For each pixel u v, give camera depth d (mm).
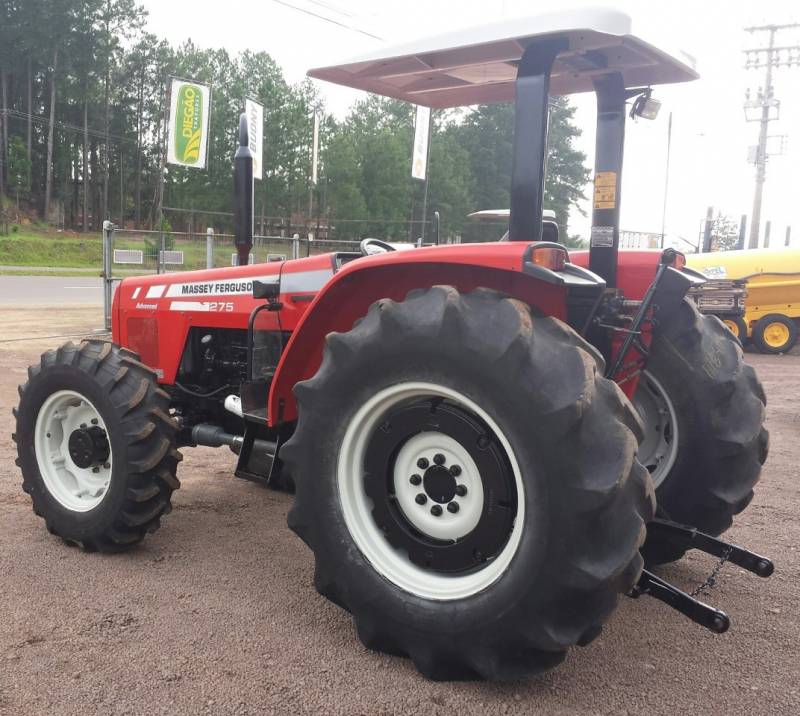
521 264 2162
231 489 4242
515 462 2066
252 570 3096
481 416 2131
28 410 3387
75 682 2221
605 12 2166
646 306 2670
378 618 2320
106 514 3156
